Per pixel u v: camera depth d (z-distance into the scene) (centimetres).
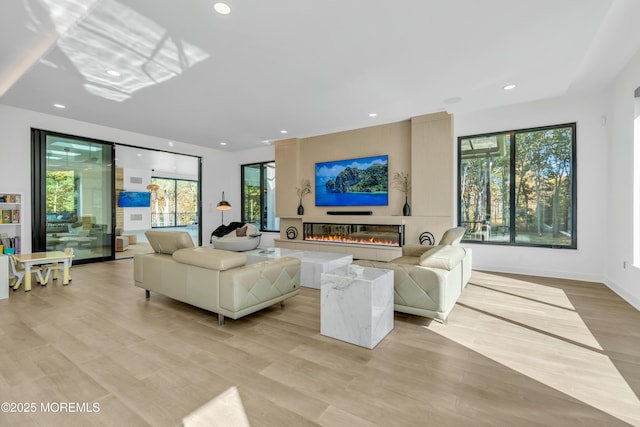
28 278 380
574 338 244
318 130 617
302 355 216
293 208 692
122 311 307
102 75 347
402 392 172
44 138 500
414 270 276
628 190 351
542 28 256
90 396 167
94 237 571
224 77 353
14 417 149
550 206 462
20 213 459
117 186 1158
